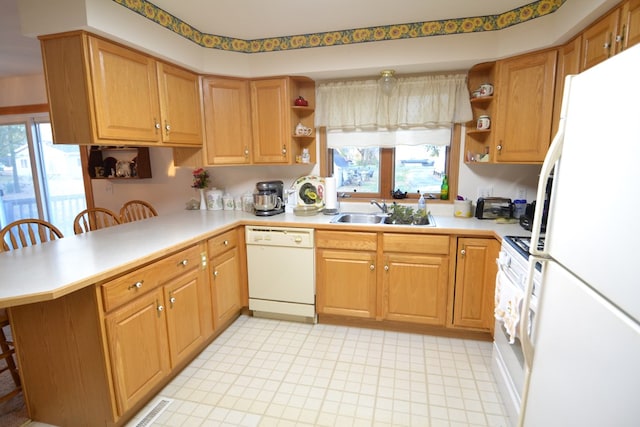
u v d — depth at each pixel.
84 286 1.43
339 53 2.63
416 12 2.28
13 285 1.35
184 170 3.47
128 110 2.07
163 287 1.94
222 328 2.70
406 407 1.86
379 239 2.52
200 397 1.96
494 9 2.24
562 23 1.96
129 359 1.71
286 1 2.10
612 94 0.81
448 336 2.58
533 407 1.20
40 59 3.23
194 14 2.29
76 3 1.73
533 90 2.25
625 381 0.73
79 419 1.71
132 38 1.99
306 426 1.75
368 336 2.61
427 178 3.02
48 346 1.66
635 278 0.71
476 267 2.39
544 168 1.10
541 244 1.81
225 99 2.81
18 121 4.05
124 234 2.25
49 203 4.26
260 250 2.76
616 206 0.77
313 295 2.72
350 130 2.97
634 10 1.42
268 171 3.27
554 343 1.06
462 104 2.70
